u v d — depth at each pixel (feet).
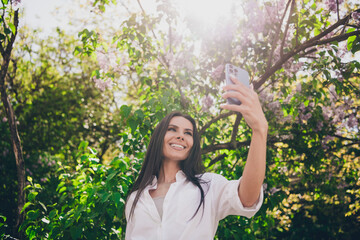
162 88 14.15
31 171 29.14
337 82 13.06
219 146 14.74
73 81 44.09
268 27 13.44
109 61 14.16
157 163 6.82
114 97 41.34
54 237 10.43
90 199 10.07
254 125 4.62
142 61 14.53
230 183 5.70
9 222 27.37
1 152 29.09
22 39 37.73
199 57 14.94
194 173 6.52
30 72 42.27
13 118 13.58
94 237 10.30
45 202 25.32
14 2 12.16
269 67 13.52
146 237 5.80
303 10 13.12
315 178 19.42
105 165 10.85
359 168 21.57
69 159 36.78
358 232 33.12
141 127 11.60
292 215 24.34
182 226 5.61
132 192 6.84
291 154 17.66
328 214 32.17
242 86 4.65
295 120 16.98
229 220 12.62
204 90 14.74
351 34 11.59
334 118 18.56
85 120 41.29
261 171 4.85
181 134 6.87
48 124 40.83
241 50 13.87
